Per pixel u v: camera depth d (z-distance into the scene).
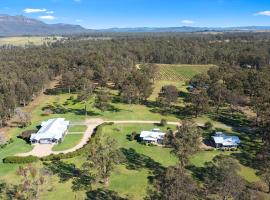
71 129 121.44
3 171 86.62
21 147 103.81
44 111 142.75
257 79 155.25
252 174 86.19
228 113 141.50
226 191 60.06
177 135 81.19
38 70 178.88
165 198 52.38
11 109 128.75
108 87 189.38
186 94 177.25
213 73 186.62
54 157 93.81
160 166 90.62
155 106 152.88
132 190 77.62
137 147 104.19
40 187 77.88
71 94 174.25
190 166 90.06
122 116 137.00
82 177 83.62
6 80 148.25
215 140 105.00
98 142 90.38
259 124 116.69
